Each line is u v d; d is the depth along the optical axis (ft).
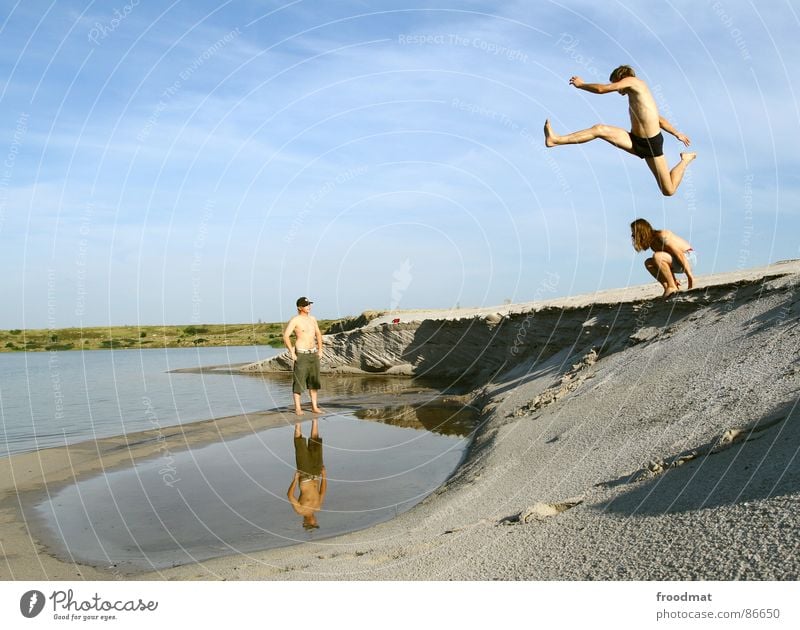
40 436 45.85
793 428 17.11
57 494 29.58
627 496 18.03
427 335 79.92
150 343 189.47
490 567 16.20
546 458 26.53
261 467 34.55
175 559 21.17
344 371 88.33
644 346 37.24
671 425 23.17
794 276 32.07
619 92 21.45
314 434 43.91
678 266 40.86
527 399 41.73
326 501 28.07
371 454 37.45
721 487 15.88
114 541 23.04
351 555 20.10
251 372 99.91
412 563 17.95
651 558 14.01
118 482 31.60
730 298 34.94
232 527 24.58
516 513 20.54
